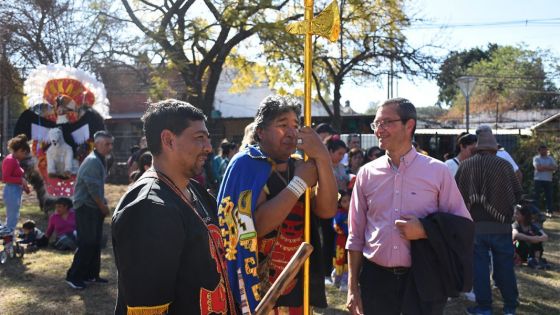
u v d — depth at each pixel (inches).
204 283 78.5
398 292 124.9
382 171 130.2
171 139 82.1
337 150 241.3
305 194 114.0
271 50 757.3
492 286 266.7
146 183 78.7
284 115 118.3
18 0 633.6
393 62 800.9
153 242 71.7
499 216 209.6
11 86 676.7
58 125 429.4
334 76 832.9
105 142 250.7
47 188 439.2
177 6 629.6
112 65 670.5
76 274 250.1
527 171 579.2
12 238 307.3
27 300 232.5
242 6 626.8
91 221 249.9
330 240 238.5
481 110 1913.1
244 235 110.0
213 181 393.4
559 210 557.0
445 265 117.9
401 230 119.2
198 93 678.5
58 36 657.6
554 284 269.3
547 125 789.2
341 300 235.0
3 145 881.5
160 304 72.0
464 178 215.2
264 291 117.9
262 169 115.2
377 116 129.5
